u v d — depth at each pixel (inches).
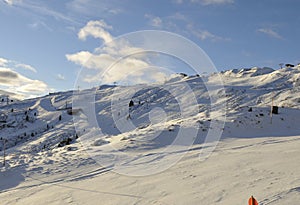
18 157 729.6
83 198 373.1
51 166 581.6
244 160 492.1
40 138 2711.6
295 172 366.6
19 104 5654.5
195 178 407.8
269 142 714.2
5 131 3545.8
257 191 306.0
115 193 379.9
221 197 310.3
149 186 395.9
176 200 322.7
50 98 5757.9
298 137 770.8
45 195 405.1
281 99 2284.7
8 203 386.0
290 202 255.8
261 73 4603.8
